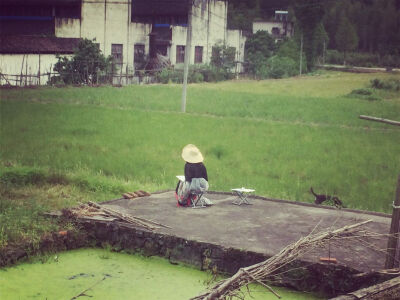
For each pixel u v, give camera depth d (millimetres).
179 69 55625
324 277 8609
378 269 8562
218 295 7074
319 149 22469
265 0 122438
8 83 42531
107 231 10523
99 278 8930
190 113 32312
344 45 105438
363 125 30062
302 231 10570
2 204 11828
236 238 9914
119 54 53312
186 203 12312
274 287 8883
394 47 111375
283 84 55625
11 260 9359
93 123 26938
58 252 10125
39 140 22047
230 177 17062
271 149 22188
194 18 58781
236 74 62625
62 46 47469
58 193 13742
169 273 9312
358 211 12547
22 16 52781
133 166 18047
